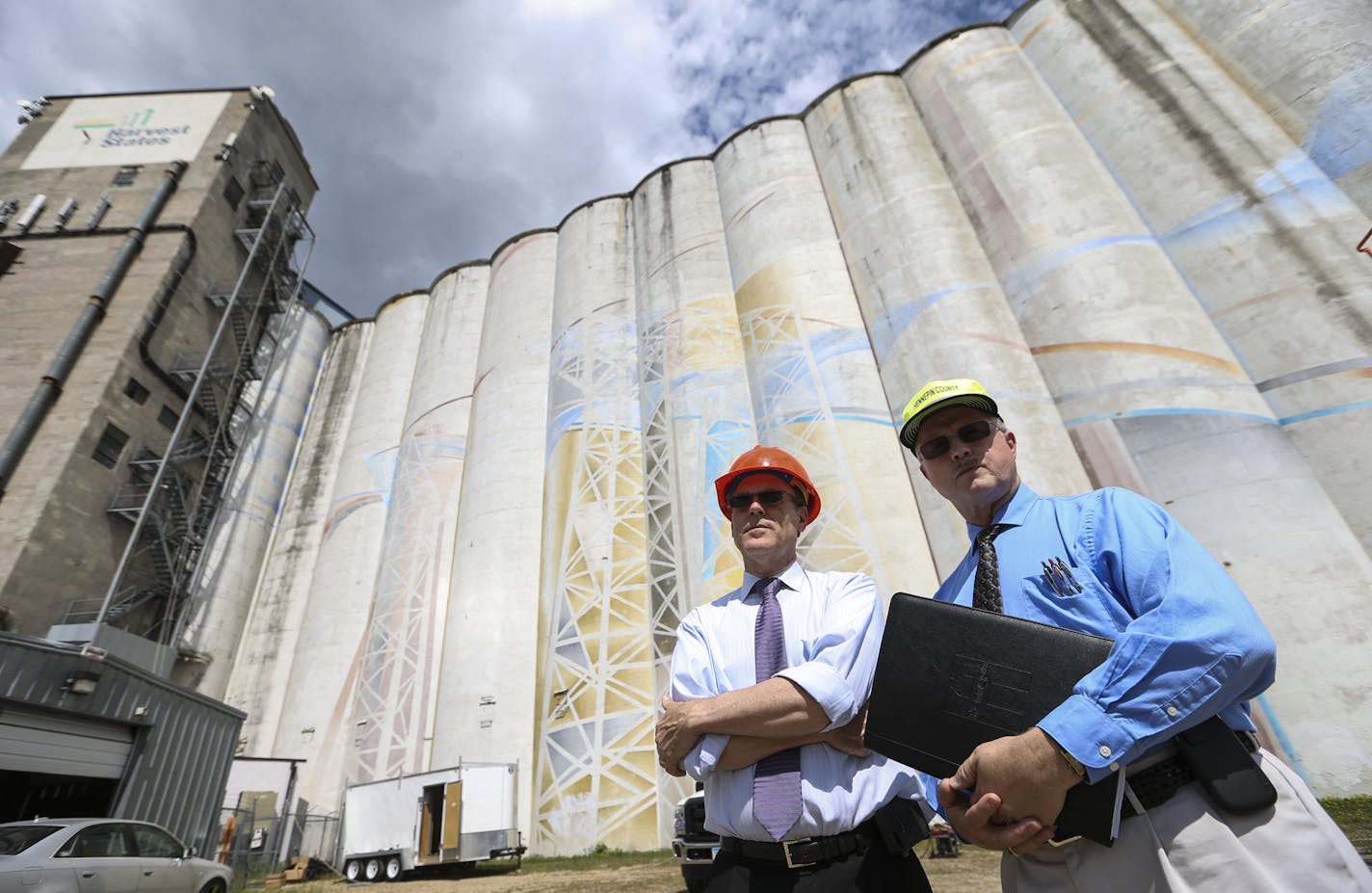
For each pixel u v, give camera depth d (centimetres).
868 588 270
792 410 2648
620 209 4006
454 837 1817
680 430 2864
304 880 2291
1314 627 1578
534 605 2945
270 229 4062
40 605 2466
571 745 2408
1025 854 206
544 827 2309
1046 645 192
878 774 233
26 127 3834
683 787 2205
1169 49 2516
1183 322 2073
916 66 3288
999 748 173
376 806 2042
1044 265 2406
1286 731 1529
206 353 3472
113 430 2891
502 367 3725
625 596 2661
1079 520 230
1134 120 2489
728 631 274
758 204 3278
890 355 2595
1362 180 1955
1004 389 2255
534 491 3269
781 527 293
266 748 3216
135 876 889
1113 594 211
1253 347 1970
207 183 3650
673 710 242
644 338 3275
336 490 3975
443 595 3216
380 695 2948
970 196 2770
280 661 3497
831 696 217
